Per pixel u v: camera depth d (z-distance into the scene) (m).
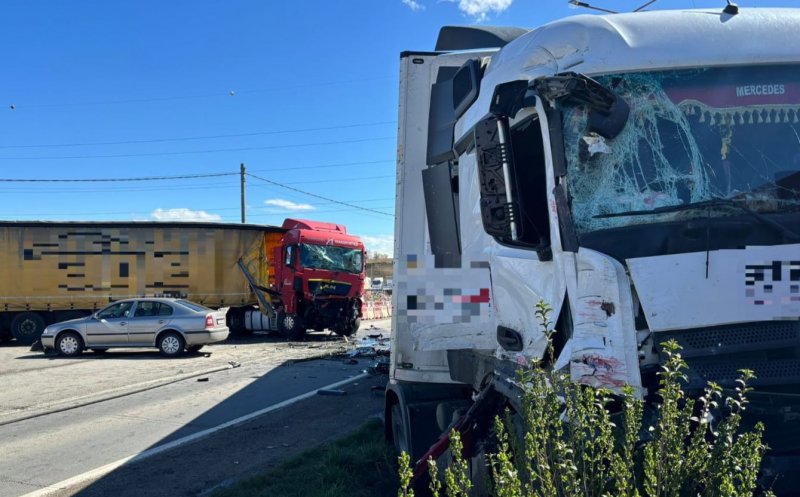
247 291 20.81
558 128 2.71
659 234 2.50
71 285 19.66
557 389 2.24
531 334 2.92
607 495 1.87
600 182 2.63
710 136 2.69
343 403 8.80
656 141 2.68
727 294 2.38
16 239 19.44
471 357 4.05
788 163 2.65
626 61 2.78
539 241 2.86
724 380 2.28
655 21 2.90
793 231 2.50
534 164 2.97
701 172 2.64
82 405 8.92
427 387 4.85
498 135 2.92
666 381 1.97
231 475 5.55
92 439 6.94
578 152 2.67
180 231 20.25
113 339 14.88
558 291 2.68
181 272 20.16
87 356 15.12
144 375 11.86
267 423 7.62
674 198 2.61
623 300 2.34
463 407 4.43
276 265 20.22
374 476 5.19
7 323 19.81
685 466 1.93
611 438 2.01
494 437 3.24
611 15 2.98
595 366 2.31
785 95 2.75
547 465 1.99
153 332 14.86
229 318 21.42
